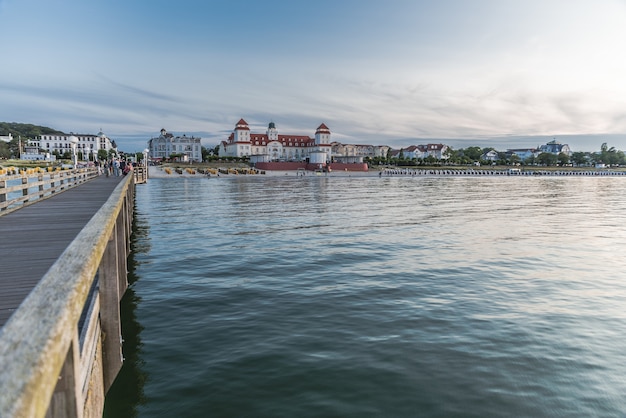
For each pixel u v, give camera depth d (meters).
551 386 7.28
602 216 32.62
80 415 3.49
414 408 6.59
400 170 155.50
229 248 18.94
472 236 22.52
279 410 6.52
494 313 10.75
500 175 154.50
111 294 7.06
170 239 21.20
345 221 28.33
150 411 6.50
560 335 9.41
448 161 192.88
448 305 11.30
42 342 2.09
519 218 30.91
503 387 7.22
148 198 47.22
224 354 8.33
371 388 7.13
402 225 26.58
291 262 16.19
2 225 11.27
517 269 15.34
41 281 3.25
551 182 105.81
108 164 50.78
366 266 15.59
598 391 7.16
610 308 11.27
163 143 188.50
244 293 12.30
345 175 132.62
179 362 8.01
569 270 15.27
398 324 9.91
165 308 10.99
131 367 7.81
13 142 180.00
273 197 49.50
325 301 11.55
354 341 8.95
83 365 4.71
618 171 183.00
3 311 4.82
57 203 17.08
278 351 8.45
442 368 7.83
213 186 73.12
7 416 1.39
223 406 6.62
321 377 7.47
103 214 7.57
